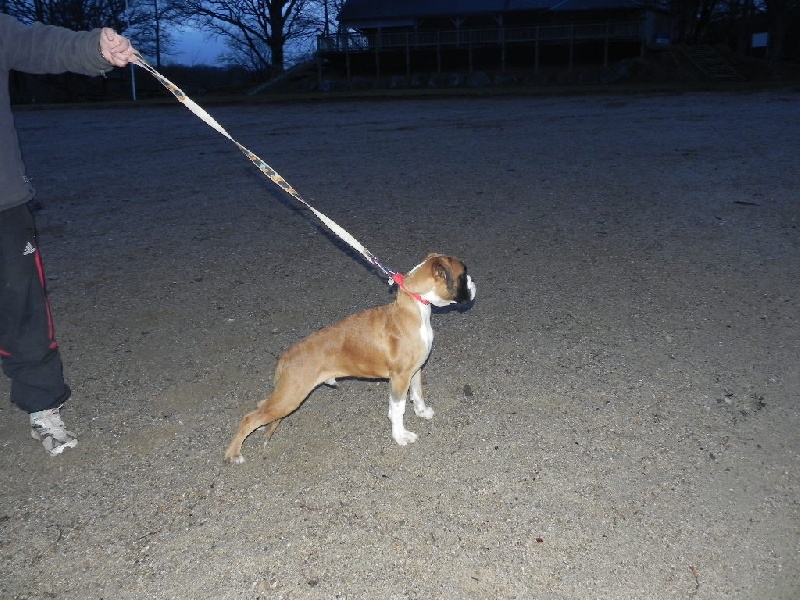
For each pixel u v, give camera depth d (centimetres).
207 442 241
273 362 296
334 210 533
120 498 215
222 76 2605
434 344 306
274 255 431
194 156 814
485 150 770
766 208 486
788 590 173
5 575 186
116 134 1061
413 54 2123
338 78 2139
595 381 270
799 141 732
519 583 176
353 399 267
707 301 339
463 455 229
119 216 541
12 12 2062
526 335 311
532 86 1686
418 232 465
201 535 198
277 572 183
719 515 197
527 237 446
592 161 676
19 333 221
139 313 352
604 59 1947
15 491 220
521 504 204
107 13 2219
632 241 430
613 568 180
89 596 178
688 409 249
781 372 272
